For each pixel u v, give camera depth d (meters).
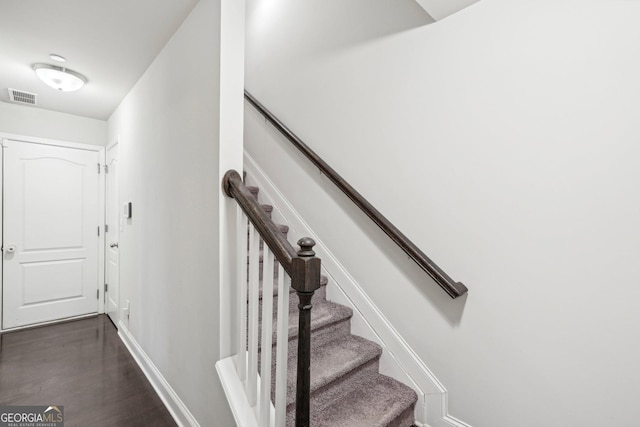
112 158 3.18
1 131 2.88
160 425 1.68
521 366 1.27
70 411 1.79
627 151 1.04
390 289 1.73
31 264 3.05
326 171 1.92
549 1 1.20
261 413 1.08
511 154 1.30
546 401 1.21
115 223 3.05
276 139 2.48
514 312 1.29
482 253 1.38
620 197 1.06
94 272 3.41
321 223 2.12
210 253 1.34
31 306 3.06
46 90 2.58
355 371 1.58
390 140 1.74
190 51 1.51
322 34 2.14
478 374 1.39
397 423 1.45
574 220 1.15
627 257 1.05
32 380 2.10
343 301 1.95
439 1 1.39
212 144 1.32
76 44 1.84
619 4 1.05
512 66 1.29
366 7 1.86
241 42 1.32
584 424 1.13
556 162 1.19
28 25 1.66
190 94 1.51
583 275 1.13
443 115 1.51
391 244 1.73
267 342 1.08
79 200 3.31
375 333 1.77
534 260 1.24
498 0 1.33
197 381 1.48
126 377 2.15
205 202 1.37
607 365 1.08
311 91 2.22
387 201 1.75
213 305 1.32
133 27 1.66
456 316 1.46
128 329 2.62
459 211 1.46
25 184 3.01
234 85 1.30
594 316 1.11
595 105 1.10
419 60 1.61
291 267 0.92
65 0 1.46
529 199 1.25
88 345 2.65
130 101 2.52
